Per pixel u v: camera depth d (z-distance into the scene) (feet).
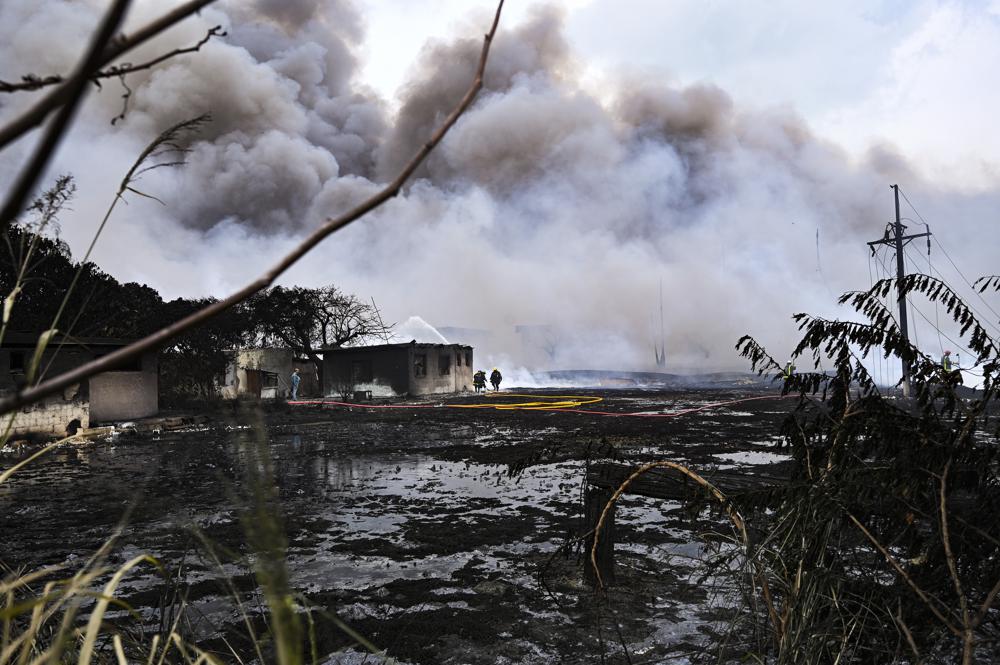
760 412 78.23
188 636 4.50
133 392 69.56
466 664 11.55
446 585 16.15
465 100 1.54
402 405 103.50
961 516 6.75
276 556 1.47
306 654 11.80
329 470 36.94
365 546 20.11
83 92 0.90
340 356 131.95
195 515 23.77
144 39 1.08
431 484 31.86
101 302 72.69
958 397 6.84
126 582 15.87
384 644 12.39
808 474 6.90
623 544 18.94
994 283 7.14
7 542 21.12
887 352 7.11
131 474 35.65
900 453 6.49
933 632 6.20
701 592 14.28
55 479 34.76
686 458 37.93
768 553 6.40
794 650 5.55
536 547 19.54
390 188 1.46
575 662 11.39
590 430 57.88
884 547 6.42
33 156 0.88
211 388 99.19
